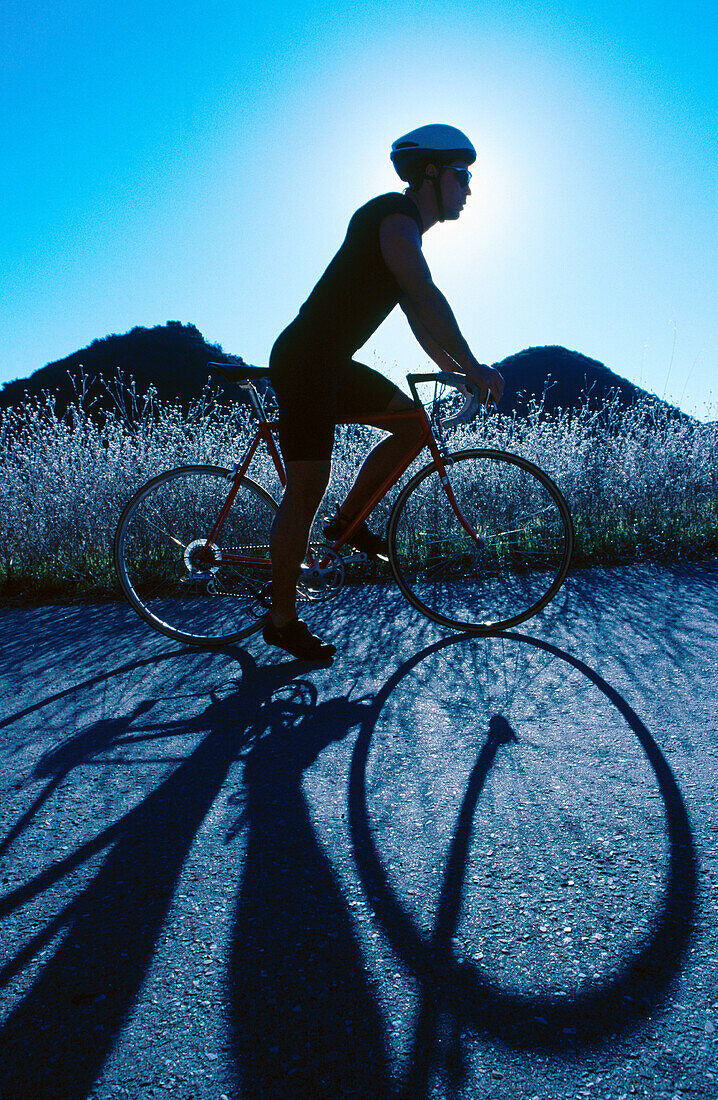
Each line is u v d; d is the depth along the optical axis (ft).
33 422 20.18
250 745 7.50
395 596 12.85
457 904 4.86
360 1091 3.56
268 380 10.30
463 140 9.14
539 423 20.49
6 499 17.37
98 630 12.12
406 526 13.50
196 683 9.41
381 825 5.87
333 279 8.86
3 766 7.35
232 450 17.63
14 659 10.79
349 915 4.83
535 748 6.97
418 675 9.12
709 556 15.24
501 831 5.66
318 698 8.63
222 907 4.99
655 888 4.87
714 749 6.66
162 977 4.38
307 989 4.22
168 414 20.66
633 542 16.19
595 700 7.96
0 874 5.53
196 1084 3.66
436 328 8.73
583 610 11.40
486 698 8.25
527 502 13.46
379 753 7.13
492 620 10.92
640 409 20.94
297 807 6.23
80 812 6.37
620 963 4.25
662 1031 3.78
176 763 7.20
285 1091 3.59
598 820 5.70
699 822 5.57
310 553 10.87
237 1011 4.10
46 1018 4.13
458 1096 3.51
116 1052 3.88
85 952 4.64
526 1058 3.68
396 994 4.14
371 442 18.71
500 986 4.15
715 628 10.16
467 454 10.83
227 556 11.07
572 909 4.73
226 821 6.09
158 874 5.41
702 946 4.33
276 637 9.93
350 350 9.18
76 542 16.80
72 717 8.50
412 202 8.87
